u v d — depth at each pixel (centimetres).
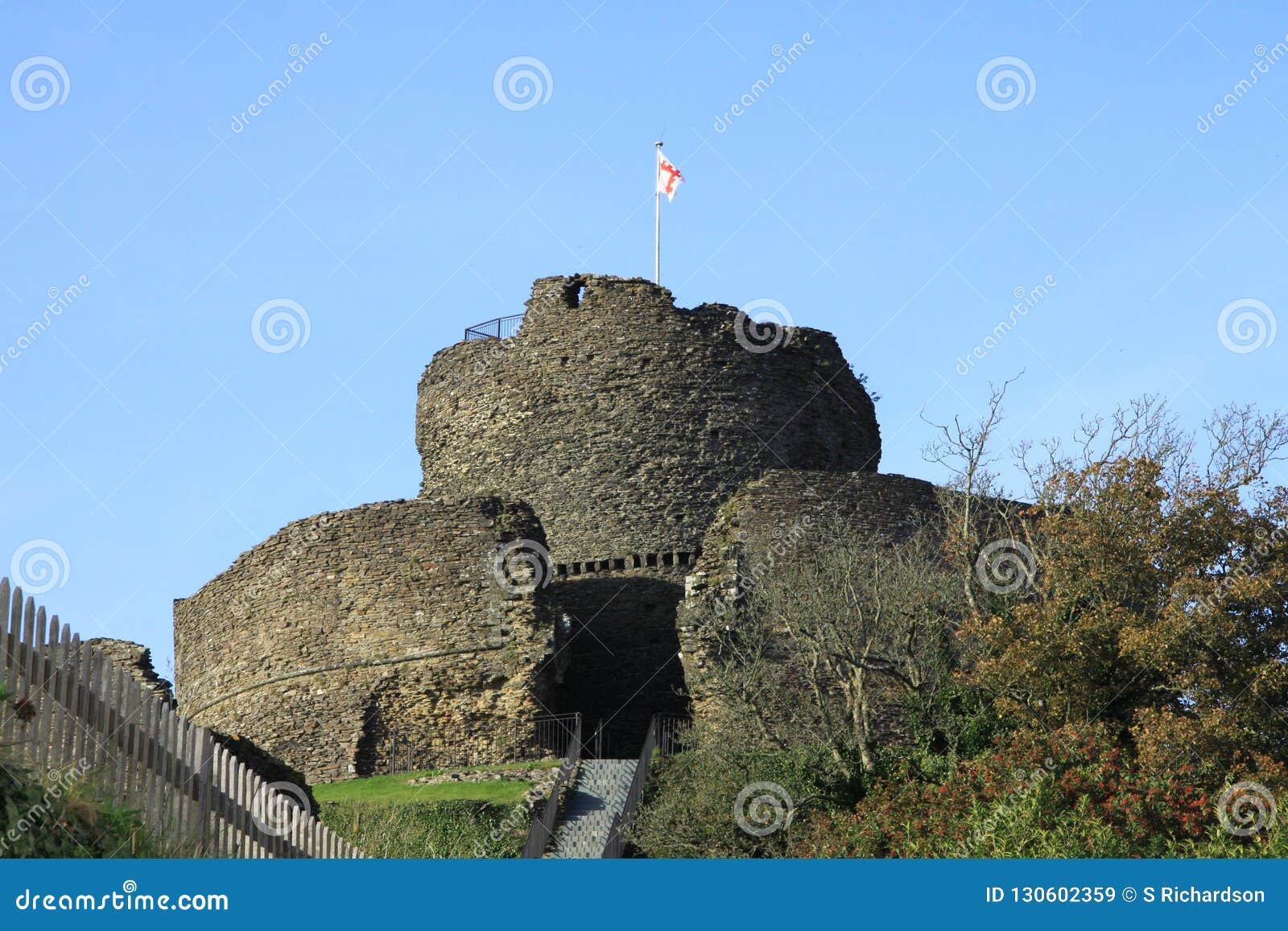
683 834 3828
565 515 5425
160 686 5075
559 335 5594
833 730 4000
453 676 4778
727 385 5512
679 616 4672
